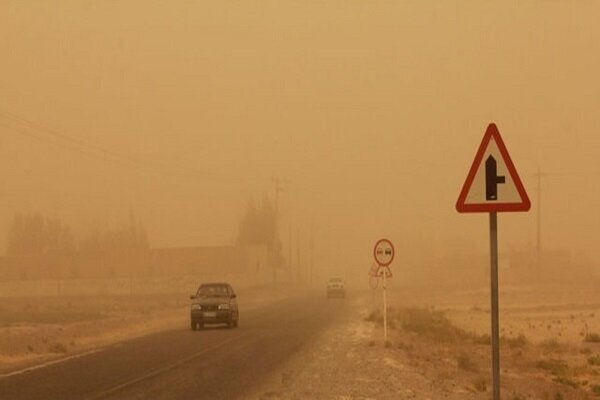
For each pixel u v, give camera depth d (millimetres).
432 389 20828
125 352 31797
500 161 10047
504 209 10023
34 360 29750
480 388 21000
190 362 27562
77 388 21000
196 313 44875
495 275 10047
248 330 43875
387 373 24234
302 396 19391
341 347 33094
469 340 37844
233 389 20609
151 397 19141
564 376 25016
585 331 45688
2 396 19609
